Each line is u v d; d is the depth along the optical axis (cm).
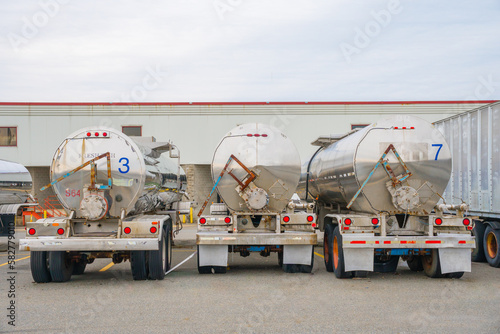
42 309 748
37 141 2589
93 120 2594
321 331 625
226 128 2594
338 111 2555
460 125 1359
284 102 2572
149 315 709
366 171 984
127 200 970
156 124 2597
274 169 1038
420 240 964
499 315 700
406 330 628
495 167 1155
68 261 999
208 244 1025
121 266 1223
